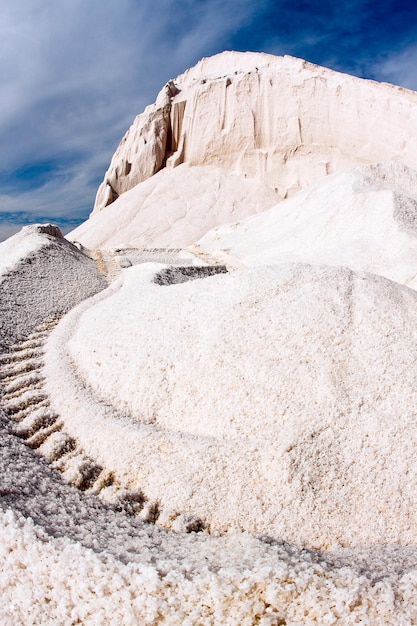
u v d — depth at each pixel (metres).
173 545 2.94
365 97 28.47
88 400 4.64
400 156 27.34
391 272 10.11
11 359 5.89
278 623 2.28
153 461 3.69
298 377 4.02
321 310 4.54
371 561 2.73
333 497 3.24
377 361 4.11
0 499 3.11
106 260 14.88
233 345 4.41
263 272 5.25
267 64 32.44
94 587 2.45
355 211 12.98
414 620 2.21
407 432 3.57
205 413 4.04
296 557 2.66
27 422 4.43
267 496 3.29
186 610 2.34
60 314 8.07
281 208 17.03
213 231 21.03
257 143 31.25
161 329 5.03
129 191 33.44
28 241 11.77
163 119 33.66
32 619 2.48
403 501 3.25
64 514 3.18
